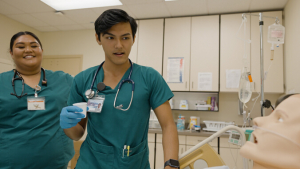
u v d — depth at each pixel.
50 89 1.43
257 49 2.76
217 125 2.73
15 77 1.40
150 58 3.08
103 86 0.94
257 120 0.52
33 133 1.29
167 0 2.64
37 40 1.46
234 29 2.85
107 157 0.91
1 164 1.25
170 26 3.07
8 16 3.23
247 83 1.55
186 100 3.14
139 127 0.94
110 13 0.82
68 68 3.82
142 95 0.94
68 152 1.48
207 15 2.99
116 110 0.92
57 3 2.83
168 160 0.84
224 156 2.46
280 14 2.73
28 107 1.32
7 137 1.27
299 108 0.44
